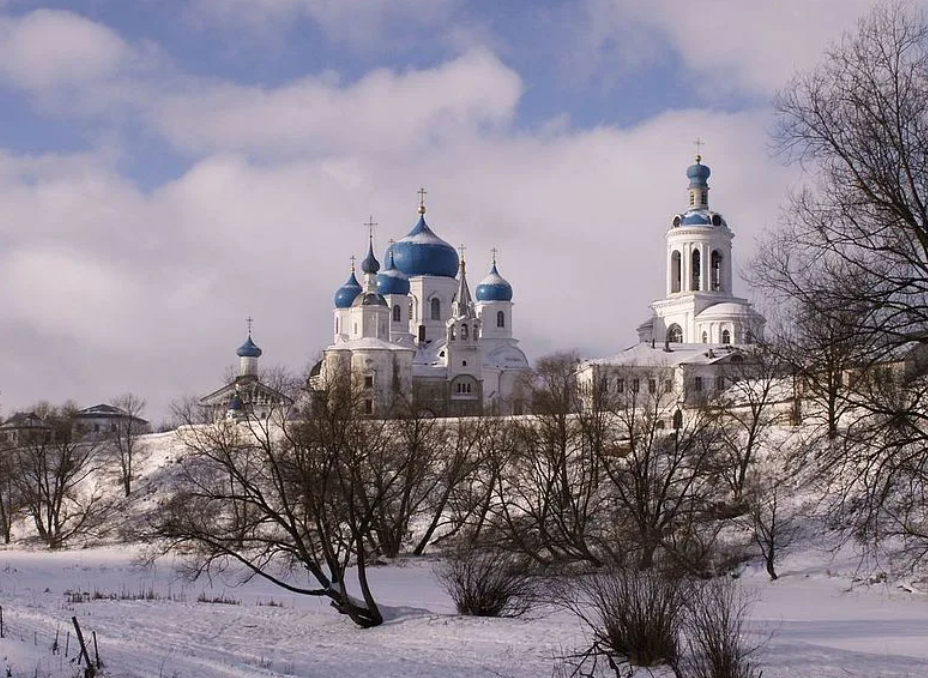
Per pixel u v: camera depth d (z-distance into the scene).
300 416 63.03
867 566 55.19
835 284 35.44
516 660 30.98
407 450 72.81
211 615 42.69
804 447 44.31
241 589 57.72
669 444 76.06
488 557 50.66
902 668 27.72
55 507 105.44
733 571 58.69
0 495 107.31
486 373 157.62
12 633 32.75
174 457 111.88
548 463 70.69
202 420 115.94
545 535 59.62
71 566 73.88
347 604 39.78
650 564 46.47
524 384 135.62
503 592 41.19
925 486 39.75
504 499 74.12
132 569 69.12
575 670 28.56
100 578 64.38
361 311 157.50
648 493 63.25
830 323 35.50
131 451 117.50
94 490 112.25
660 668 28.34
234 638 37.16
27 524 110.50
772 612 45.00
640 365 125.31
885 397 36.25
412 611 42.28
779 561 58.25
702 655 27.56
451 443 89.00
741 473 67.38
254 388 94.75
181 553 55.56
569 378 108.62
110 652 30.67
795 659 28.77
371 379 143.62
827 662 28.39
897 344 34.66
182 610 44.16
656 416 72.56
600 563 56.84
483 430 79.69
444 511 82.06
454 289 171.12
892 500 47.16
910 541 47.94
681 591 32.69
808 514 59.66
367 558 69.69
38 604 45.41
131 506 103.38
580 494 67.81
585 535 59.62
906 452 36.97
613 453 72.56
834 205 35.47
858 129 35.12
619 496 65.06
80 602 48.09
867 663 28.34
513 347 165.50
